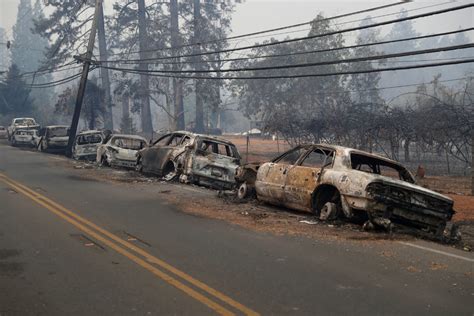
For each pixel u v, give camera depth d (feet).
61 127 101.50
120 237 27.68
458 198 51.34
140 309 16.97
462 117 63.36
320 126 82.17
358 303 17.84
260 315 16.57
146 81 193.77
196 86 190.29
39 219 32.40
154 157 57.57
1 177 54.95
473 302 18.19
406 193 29.76
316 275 21.17
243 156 108.06
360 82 197.16
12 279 20.13
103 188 48.83
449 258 24.53
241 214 35.94
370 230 30.32
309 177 34.50
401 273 21.72
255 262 23.07
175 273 21.13
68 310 16.85
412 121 72.43
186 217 34.40
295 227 31.35
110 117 206.80
